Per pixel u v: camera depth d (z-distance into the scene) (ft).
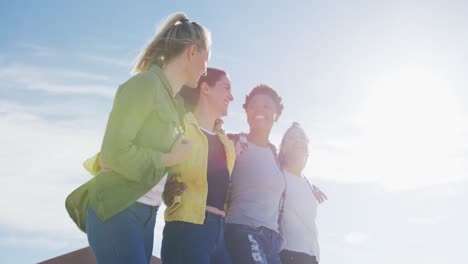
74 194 11.85
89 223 11.54
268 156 17.62
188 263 13.79
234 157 15.84
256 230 16.63
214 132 15.83
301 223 18.67
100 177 11.65
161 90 12.36
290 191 18.67
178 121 12.78
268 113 17.85
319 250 19.15
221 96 15.98
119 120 11.48
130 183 11.51
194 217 13.97
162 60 13.16
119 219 11.43
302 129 19.47
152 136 12.01
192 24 13.50
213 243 14.37
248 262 16.25
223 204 14.90
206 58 13.48
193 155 14.17
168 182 13.76
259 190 16.94
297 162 19.08
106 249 11.37
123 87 11.86
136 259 11.35
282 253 18.35
